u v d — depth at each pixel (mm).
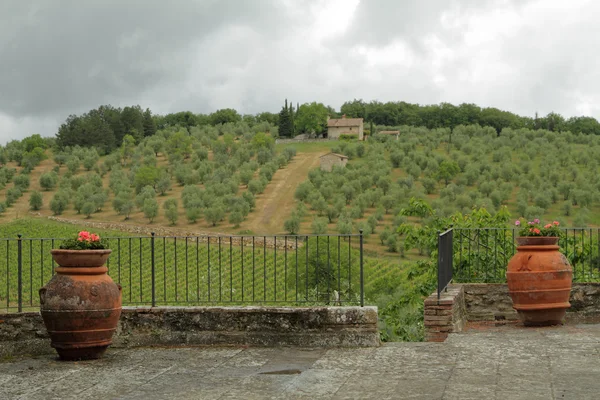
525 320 10062
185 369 6906
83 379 6512
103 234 90875
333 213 106438
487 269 13414
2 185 144375
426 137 171375
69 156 173375
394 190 113062
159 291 37188
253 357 7516
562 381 5820
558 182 118000
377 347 7945
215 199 117000
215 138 196375
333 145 175125
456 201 106625
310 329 8156
